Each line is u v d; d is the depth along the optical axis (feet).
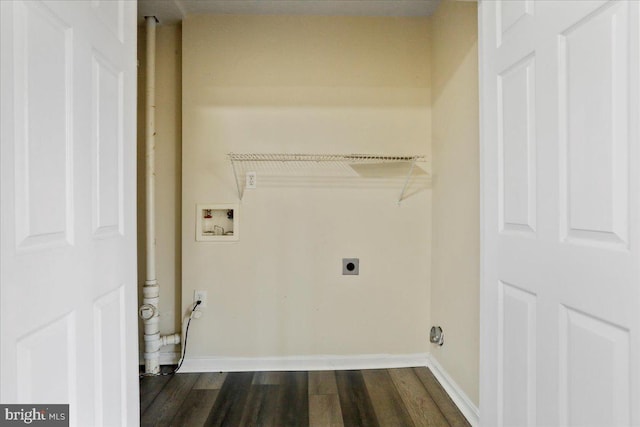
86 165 3.07
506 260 3.86
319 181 7.66
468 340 5.94
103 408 3.36
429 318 7.79
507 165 3.83
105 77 3.42
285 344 7.64
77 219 2.93
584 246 2.80
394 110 7.70
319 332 7.68
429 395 6.55
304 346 7.66
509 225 3.82
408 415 5.91
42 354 2.51
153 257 7.50
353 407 6.15
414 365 7.74
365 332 7.74
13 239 2.25
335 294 7.70
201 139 7.52
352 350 7.72
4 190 2.18
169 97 7.80
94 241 3.20
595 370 2.72
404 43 7.72
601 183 2.64
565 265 3.00
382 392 6.64
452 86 6.58
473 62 5.75
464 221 6.09
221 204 7.54
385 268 7.75
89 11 3.12
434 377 7.25
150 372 7.36
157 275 7.82
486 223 4.25
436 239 7.44
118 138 3.68
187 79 7.47
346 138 7.66
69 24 2.83
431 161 7.72
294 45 7.60
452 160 6.59
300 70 7.61
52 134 2.63
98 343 3.27
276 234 7.62
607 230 2.60
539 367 3.34
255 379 7.17
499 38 3.96
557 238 3.08
